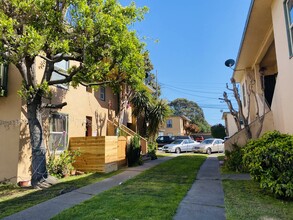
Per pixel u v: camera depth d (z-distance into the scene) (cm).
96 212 524
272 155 617
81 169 1139
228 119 3131
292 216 481
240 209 527
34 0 713
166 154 2139
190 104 6681
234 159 1066
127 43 814
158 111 2011
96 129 1468
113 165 1168
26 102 902
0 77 926
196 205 561
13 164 912
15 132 926
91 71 847
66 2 767
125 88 1670
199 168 1168
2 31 664
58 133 1127
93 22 771
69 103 1221
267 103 1410
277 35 933
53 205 596
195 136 4897
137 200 606
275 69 1548
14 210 571
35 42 683
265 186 617
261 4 971
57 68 1136
